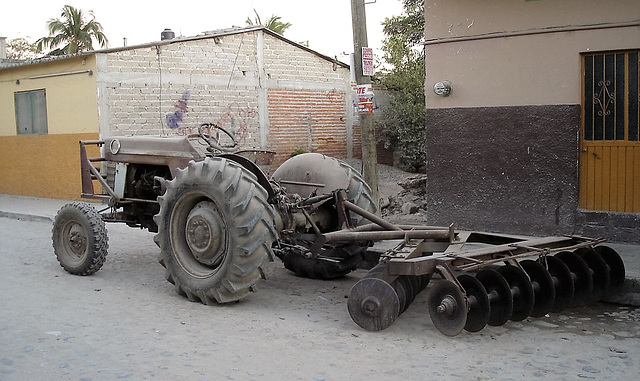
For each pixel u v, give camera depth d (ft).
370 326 16.47
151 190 24.35
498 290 16.08
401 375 13.66
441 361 14.47
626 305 19.15
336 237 18.75
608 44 24.84
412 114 57.31
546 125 26.27
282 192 20.65
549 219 26.50
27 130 51.39
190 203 19.74
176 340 15.98
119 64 45.19
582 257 18.76
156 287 21.50
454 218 28.55
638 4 24.16
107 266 24.98
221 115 51.49
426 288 20.66
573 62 25.54
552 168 26.30
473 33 27.30
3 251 28.66
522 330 16.75
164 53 47.42
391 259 16.43
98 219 23.07
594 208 25.96
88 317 18.02
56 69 47.47
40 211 41.96
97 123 44.65
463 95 27.89
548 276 16.87
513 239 19.11
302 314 18.26
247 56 53.06
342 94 61.16
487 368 14.06
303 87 57.57
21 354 15.03
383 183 48.03
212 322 17.51
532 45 26.23
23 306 19.21
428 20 28.27
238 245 18.15
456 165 28.35
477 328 15.80
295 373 13.79
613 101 25.26
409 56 59.57
